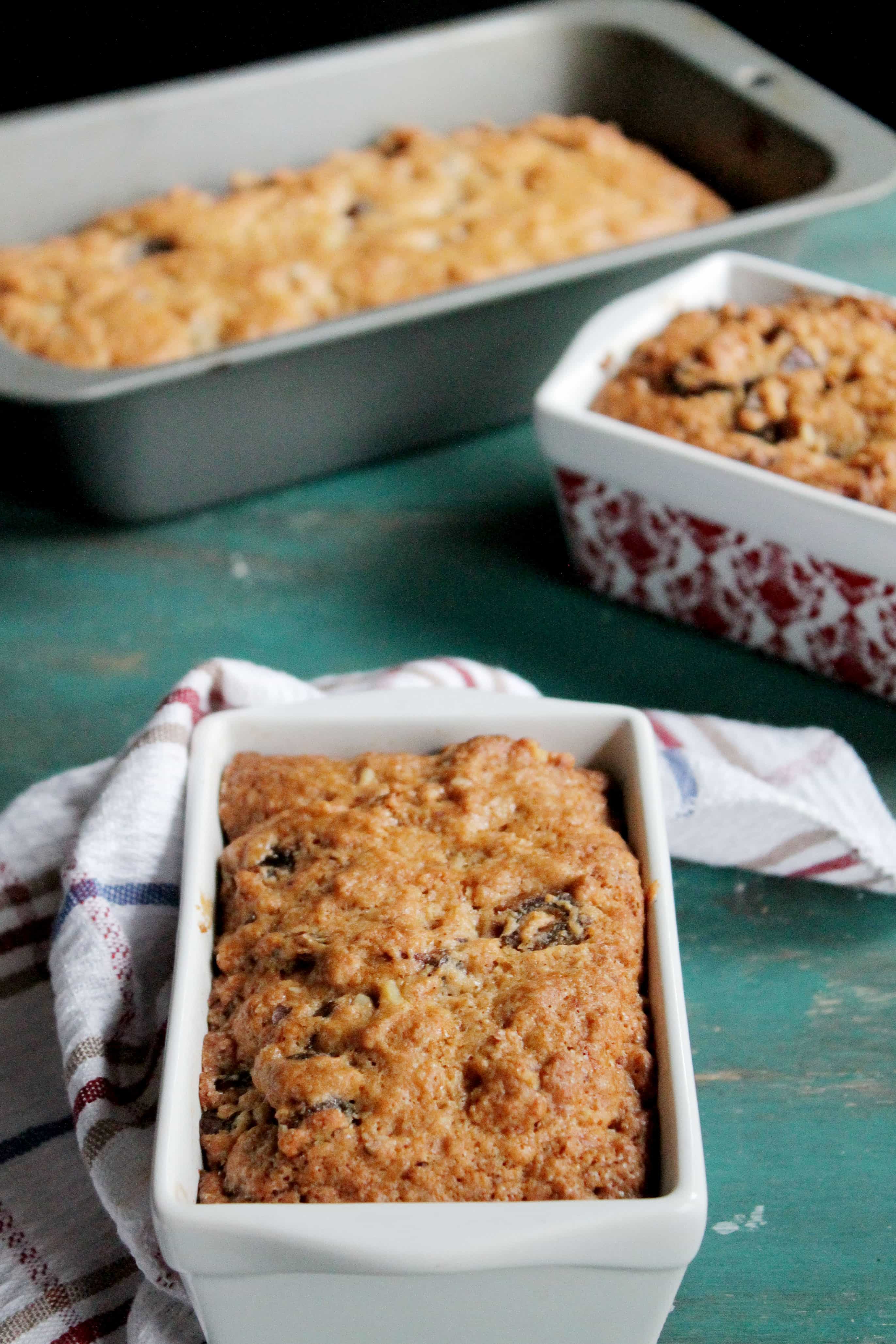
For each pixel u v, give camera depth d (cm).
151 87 81
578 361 59
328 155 79
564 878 45
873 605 56
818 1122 48
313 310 68
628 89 82
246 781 48
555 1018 43
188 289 68
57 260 71
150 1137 44
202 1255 40
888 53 98
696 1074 49
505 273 70
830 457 57
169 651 60
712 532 57
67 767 56
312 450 64
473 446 69
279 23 111
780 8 99
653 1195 41
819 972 51
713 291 63
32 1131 47
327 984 44
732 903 52
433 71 80
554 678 59
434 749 49
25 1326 44
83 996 46
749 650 60
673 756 52
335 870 46
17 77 105
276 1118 42
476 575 63
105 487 62
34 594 62
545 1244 39
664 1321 42
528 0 109
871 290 75
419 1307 40
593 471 58
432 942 44
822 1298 44
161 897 48
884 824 53
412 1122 42
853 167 69
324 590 62
